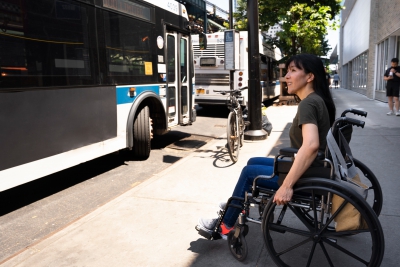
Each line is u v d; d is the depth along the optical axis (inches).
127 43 230.2
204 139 335.9
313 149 89.3
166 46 278.2
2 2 147.9
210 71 480.1
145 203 165.2
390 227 131.2
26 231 147.7
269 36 668.1
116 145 220.5
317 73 99.8
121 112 224.4
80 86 189.3
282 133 333.4
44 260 120.0
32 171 161.8
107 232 137.7
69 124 182.9
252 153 255.1
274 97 707.4
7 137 149.9
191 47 321.4
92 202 178.1
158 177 204.2
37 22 164.6
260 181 109.2
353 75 1196.5
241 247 113.6
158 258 118.0
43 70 167.3
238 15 807.7
